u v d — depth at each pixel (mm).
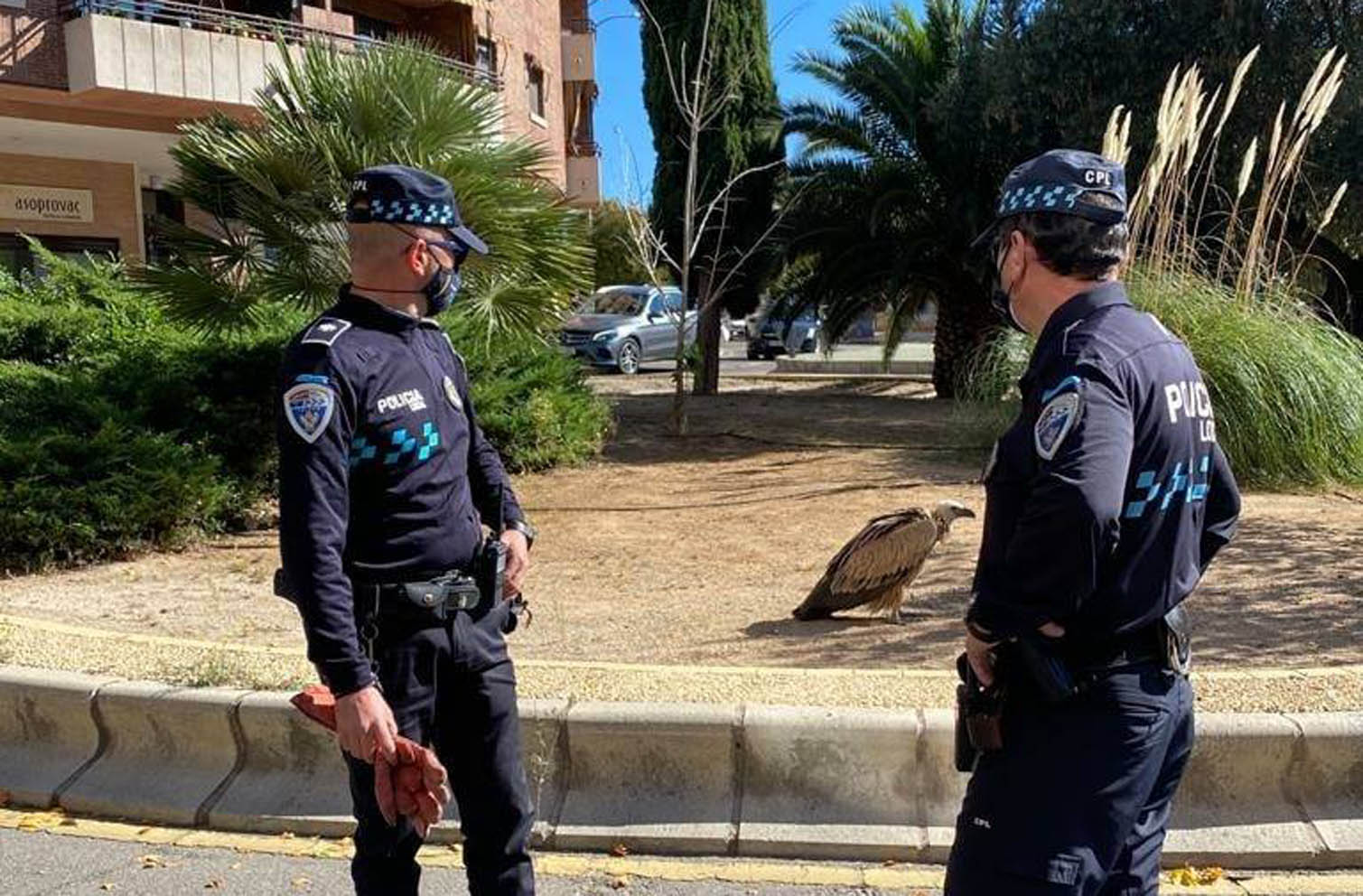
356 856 2861
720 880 3717
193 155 9039
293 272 8930
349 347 2705
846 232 17250
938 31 16938
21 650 4941
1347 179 12570
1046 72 13773
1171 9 13125
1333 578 6371
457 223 2898
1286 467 9312
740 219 17438
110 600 6406
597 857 3887
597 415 11938
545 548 7742
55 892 3646
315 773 4199
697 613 6047
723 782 4020
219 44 16078
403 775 2578
